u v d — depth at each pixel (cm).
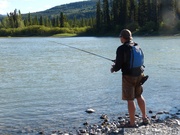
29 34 12900
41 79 1788
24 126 892
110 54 3391
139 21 11150
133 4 11631
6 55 3572
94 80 1711
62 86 1543
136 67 757
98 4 12088
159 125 819
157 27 9781
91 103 1166
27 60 2950
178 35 8931
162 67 2238
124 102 1173
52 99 1245
